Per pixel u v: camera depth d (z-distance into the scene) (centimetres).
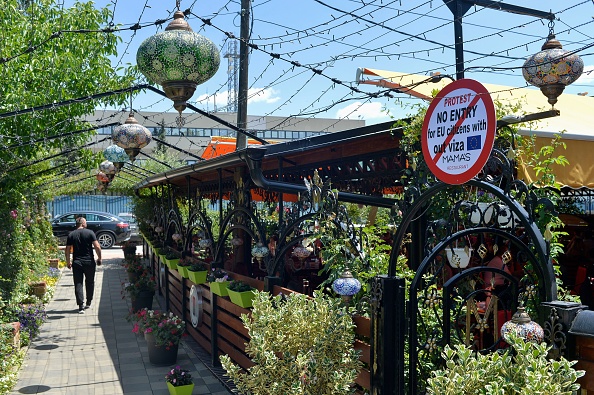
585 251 831
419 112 548
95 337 1020
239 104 1035
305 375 451
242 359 722
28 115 863
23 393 715
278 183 670
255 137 937
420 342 448
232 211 839
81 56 954
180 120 621
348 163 779
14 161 933
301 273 909
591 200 845
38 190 1404
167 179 1282
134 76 993
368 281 490
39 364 847
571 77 374
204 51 400
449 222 411
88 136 1048
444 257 447
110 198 3519
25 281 1159
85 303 1357
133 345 962
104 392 720
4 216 913
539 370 288
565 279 796
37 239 1413
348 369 448
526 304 415
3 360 767
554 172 522
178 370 706
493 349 430
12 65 849
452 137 376
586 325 314
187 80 408
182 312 1080
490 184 374
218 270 830
